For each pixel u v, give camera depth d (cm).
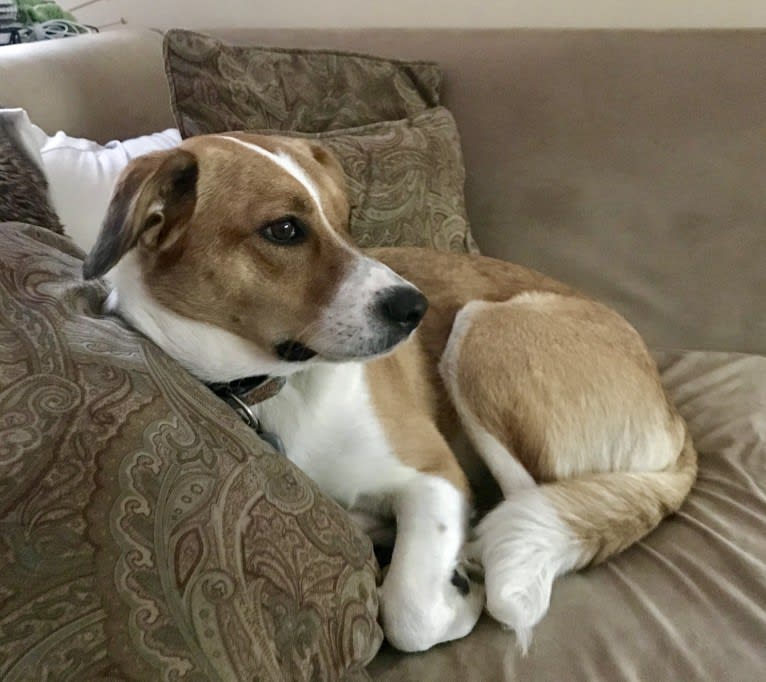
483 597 111
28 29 217
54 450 71
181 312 107
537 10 207
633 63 174
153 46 197
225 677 69
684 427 142
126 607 67
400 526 118
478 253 180
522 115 182
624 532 118
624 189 173
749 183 164
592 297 176
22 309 88
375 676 100
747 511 122
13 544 65
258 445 92
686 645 98
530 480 133
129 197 96
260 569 78
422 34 198
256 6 240
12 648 61
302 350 110
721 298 167
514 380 135
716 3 188
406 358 142
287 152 113
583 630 102
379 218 163
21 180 121
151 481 74
